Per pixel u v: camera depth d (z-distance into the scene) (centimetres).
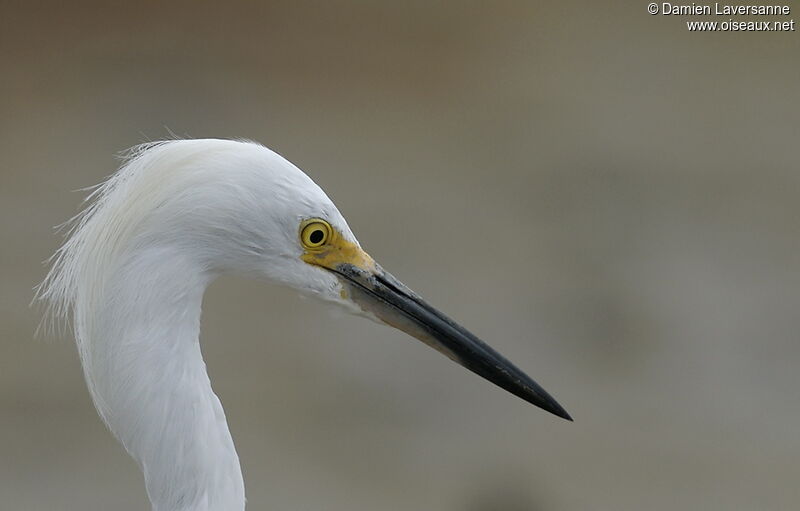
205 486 493
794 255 1498
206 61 1908
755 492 1095
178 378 482
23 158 1623
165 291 475
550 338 1308
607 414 1209
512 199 1641
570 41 2105
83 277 482
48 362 1209
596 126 1848
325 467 1086
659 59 2058
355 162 1709
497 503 1056
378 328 1325
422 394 1216
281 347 1277
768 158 1761
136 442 486
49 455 1071
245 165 489
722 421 1206
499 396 1229
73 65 1861
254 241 496
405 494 1051
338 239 526
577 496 1073
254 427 1130
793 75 2006
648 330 1340
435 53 2028
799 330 1345
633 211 1609
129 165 491
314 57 1967
